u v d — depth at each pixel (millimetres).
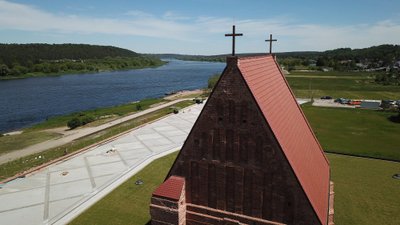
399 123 65062
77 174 39312
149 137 56812
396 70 182750
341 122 66500
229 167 17828
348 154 44531
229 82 16891
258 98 16969
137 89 158375
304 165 18812
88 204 30906
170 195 19016
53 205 31031
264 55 26875
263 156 16750
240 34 16641
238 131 17156
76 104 113125
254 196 17469
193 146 18609
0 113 95938
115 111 92562
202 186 18891
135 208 29688
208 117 17797
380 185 33719
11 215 29172
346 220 26500
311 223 16000
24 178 38188
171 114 79000
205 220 19156
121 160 44438
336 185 33781
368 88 130250
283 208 16750
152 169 40344
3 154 54000
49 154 48750
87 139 59531
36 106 107750
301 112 29172
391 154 43750
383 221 26281
